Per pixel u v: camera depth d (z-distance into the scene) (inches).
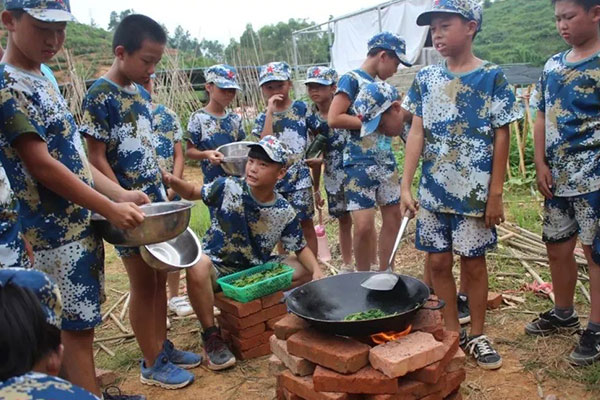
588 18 127.0
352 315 109.7
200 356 149.0
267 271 156.0
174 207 117.6
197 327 172.7
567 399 122.4
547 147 140.6
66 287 105.7
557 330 150.3
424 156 140.5
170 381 137.5
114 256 262.4
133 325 137.0
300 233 156.3
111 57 751.7
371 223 179.6
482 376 133.3
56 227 103.4
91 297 108.3
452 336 109.5
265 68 202.4
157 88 481.4
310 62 931.3
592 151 133.2
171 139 189.8
